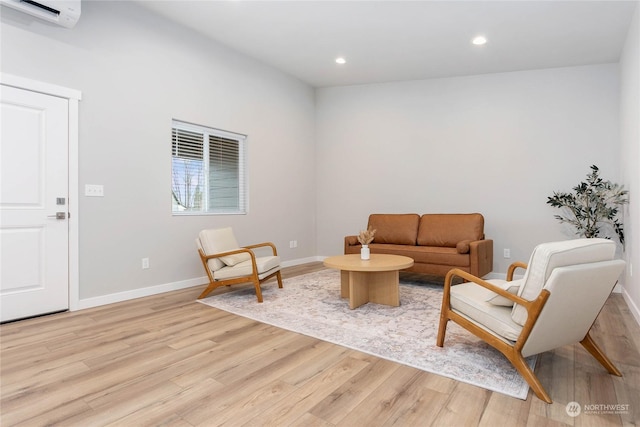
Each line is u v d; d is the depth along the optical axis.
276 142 5.27
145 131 3.67
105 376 1.90
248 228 4.86
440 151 5.11
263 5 3.43
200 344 2.35
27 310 2.89
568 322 1.78
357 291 3.19
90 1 3.26
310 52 4.48
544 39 3.79
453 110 5.04
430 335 2.49
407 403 1.63
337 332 2.56
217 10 3.59
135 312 3.07
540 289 1.67
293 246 5.59
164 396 1.70
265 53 4.59
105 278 3.35
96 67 3.29
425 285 4.16
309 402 1.65
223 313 3.04
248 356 2.16
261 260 3.66
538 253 1.69
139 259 3.62
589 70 4.33
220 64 4.43
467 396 1.69
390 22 3.62
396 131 5.41
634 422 1.49
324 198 5.97
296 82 5.59
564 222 4.42
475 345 2.30
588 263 1.71
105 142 3.36
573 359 2.11
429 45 4.08
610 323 2.81
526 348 1.74
